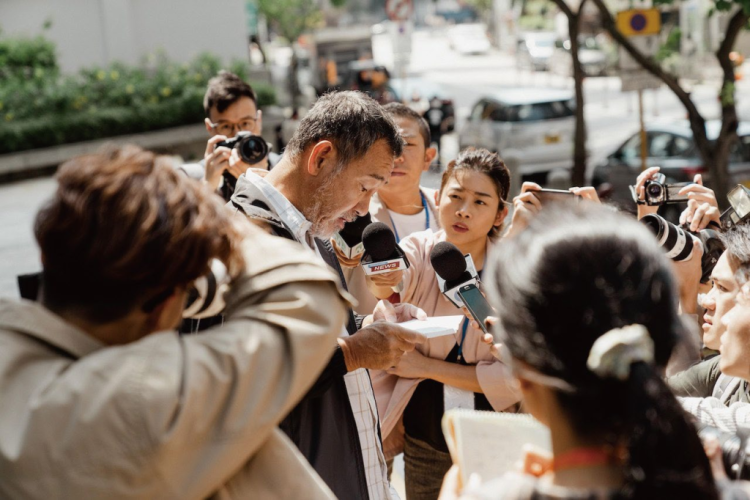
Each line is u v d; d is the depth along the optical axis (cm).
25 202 1466
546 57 3584
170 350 143
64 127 1711
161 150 1792
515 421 151
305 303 155
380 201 403
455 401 320
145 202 145
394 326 240
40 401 137
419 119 402
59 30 1947
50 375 142
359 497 240
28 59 1852
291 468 160
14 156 1653
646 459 118
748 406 222
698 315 307
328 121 246
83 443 133
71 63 1964
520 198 316
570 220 132
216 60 1931
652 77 975
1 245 1170
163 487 137
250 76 2033
